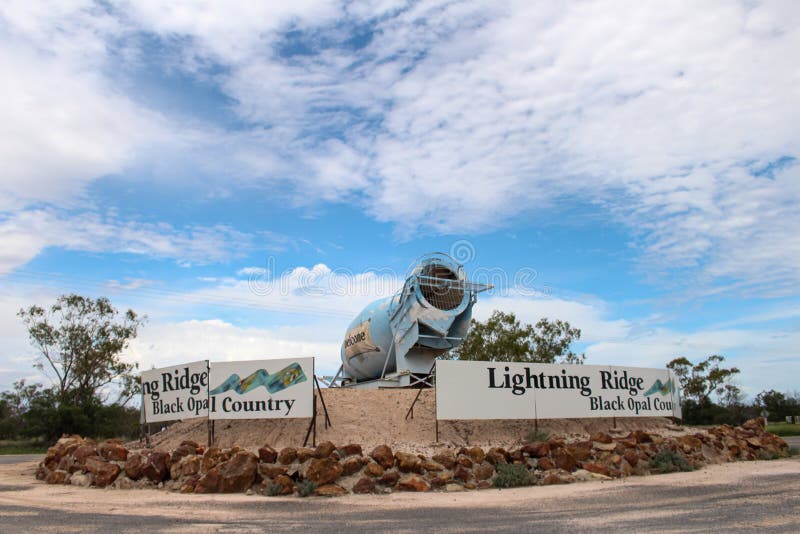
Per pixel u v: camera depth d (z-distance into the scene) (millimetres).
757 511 14336
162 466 20359
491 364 25484
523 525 12992
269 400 23172
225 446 24641
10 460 40062
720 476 21156
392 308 33031
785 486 18609
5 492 19875
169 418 25688
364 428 25109
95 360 70625
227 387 23859
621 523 13078
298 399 22812
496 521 13516
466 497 17250
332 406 27266
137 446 27875
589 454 21438
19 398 71938
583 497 16859
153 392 26641
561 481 19703
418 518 13969
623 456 21953
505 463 20109
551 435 26656
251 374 23656
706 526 12594
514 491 18234
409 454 19359
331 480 18219
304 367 22969
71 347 70750
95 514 14945
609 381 28641
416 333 30984
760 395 100250
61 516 14680
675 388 31906
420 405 27906
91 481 21062
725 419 70812
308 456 19031
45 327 69938
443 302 31719
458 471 19266
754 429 31188
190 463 19797
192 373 24922
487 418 24891
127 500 17406
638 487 18578
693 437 25797
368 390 30094
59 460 23812
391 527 12898
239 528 12922
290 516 14375
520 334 63062
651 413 29984
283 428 25094
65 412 65375
